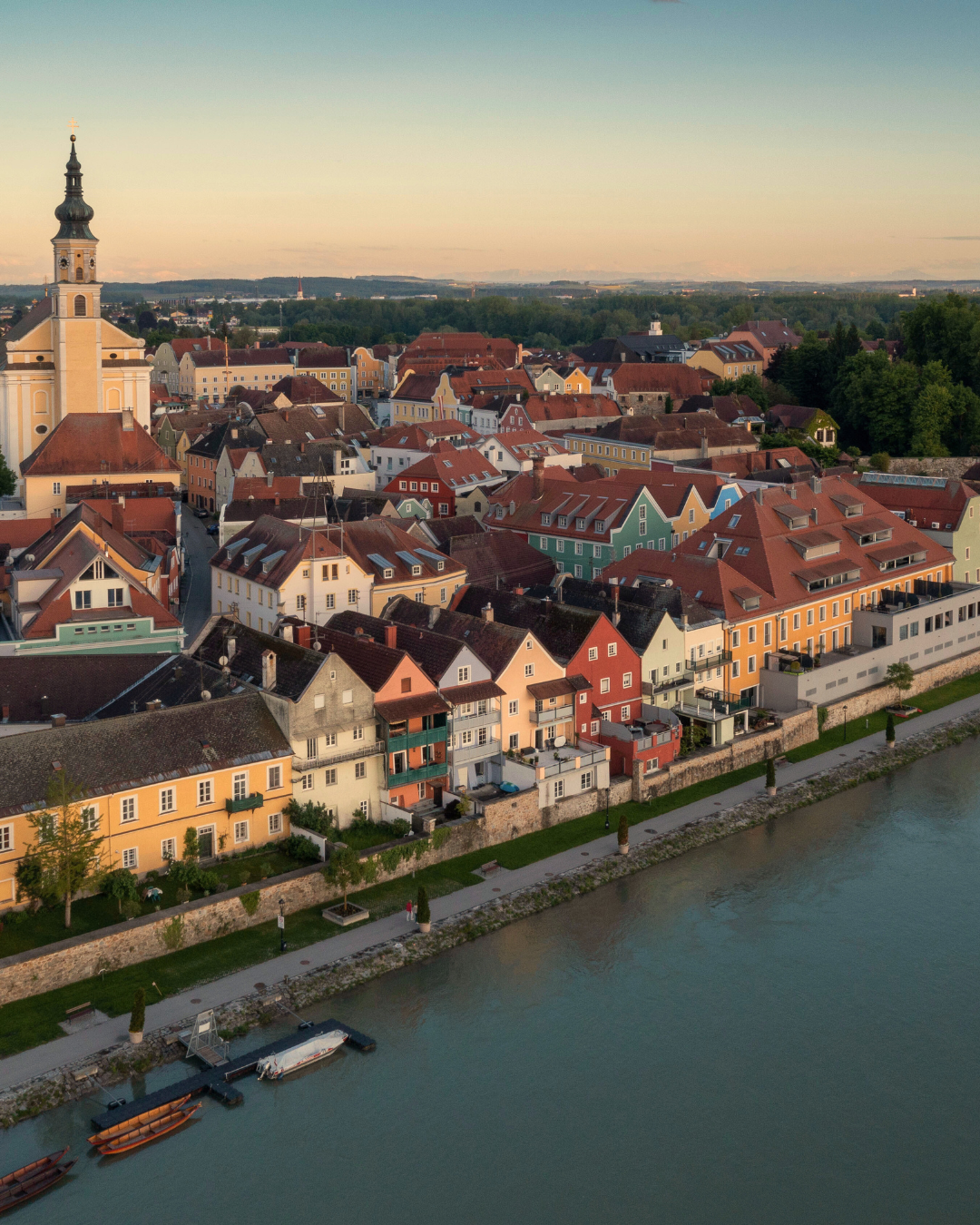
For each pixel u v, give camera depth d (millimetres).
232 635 103375
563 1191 64438
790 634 127375
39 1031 72375
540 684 104250
